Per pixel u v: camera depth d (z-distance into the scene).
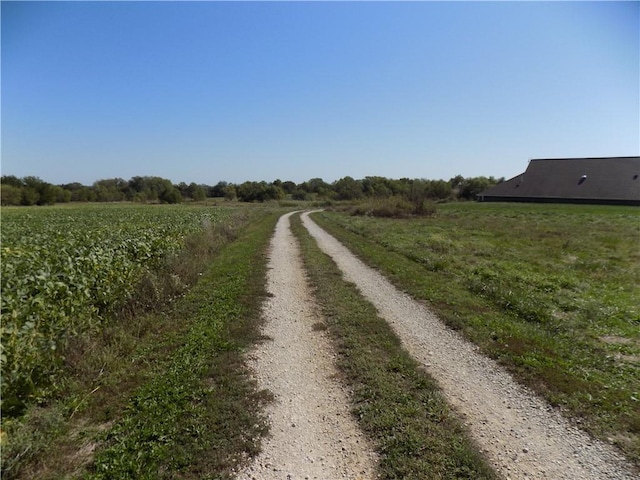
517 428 3.81
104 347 5.51
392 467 3.29
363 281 10.05
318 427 3.88
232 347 5.79
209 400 4.30
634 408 4.08
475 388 4.61
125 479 3.12
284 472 3.26
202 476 3.19
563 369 4.96
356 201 50.53
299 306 7.99
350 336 6.24
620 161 55.78
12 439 3.35
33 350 4.37
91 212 33.22
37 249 8.73
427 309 7.63
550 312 7.02
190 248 13.22
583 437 3.66
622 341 5.91
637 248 14.56
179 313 7.41
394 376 4.89
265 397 4.43
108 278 6.96
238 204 68.75
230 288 9.13
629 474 3.17
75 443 3.62
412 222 27.36
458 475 3.18
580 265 11.35
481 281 9.41
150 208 43.84
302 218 35.25
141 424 3.86
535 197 57.44
